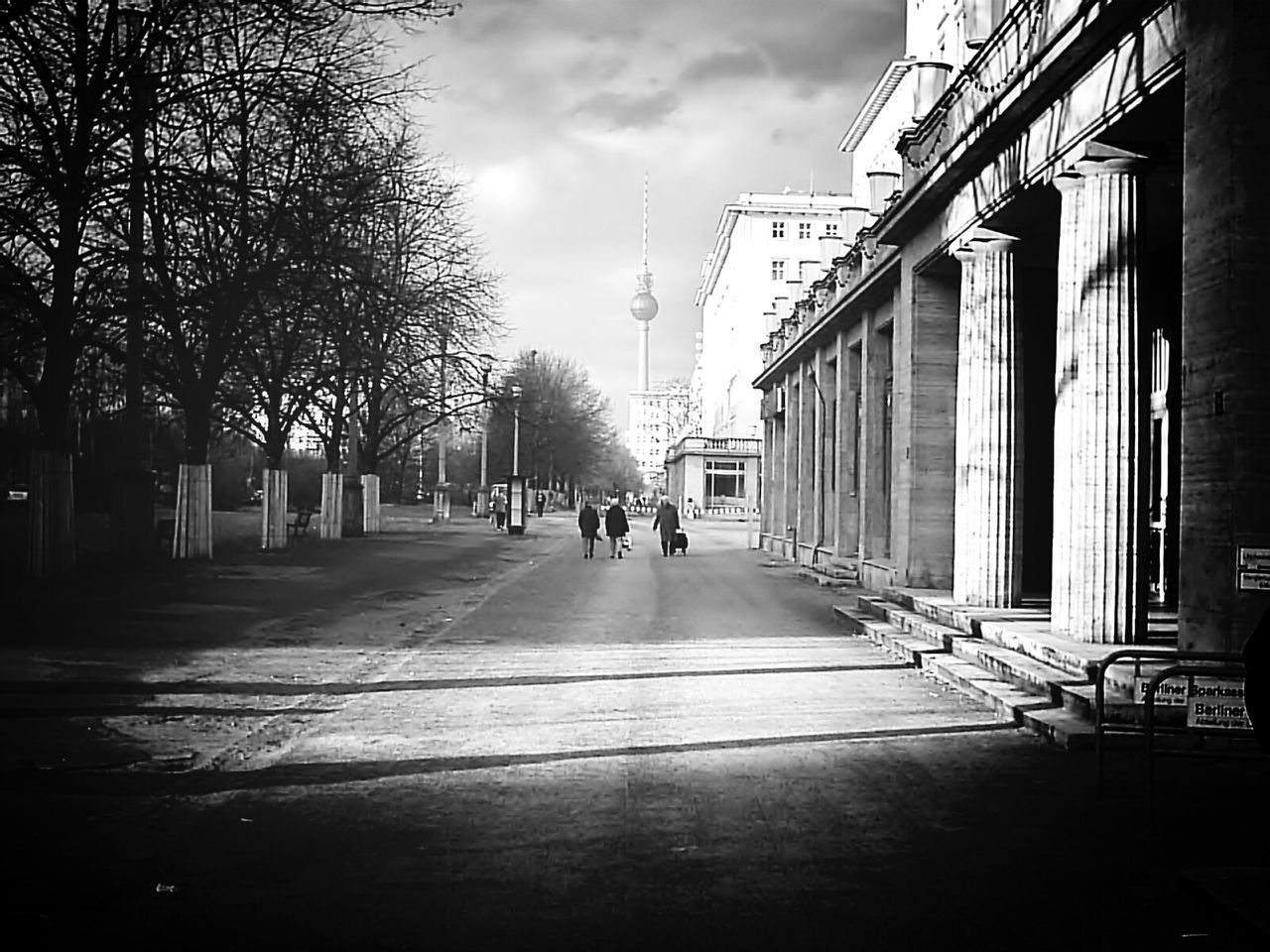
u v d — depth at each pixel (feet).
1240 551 29.35
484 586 83.05
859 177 184.24
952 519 65.05
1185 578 31.63
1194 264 31.63
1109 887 19.70
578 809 24.54
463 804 24.94
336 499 129.80
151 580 71.36
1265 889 18.94
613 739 32.12
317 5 60.95
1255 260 29.68
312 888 19.36
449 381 130.31
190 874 20.10
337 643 51.96
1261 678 16.85
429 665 45.78
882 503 84.12
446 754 30.12
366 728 33.50
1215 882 19.34
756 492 304.71
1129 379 40.29
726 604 72.69
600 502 328.70
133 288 68.28
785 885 19.66
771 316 152.56
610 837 22.48
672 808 24.68
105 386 98.99
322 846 21.79
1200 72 31.48
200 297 68.64
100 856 21.12
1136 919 18.15
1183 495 31.96
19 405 121.29
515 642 53.31
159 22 59.00
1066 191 42.57
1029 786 26.78
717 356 379.96
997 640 44.83
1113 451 40.14
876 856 21.39
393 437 239.30
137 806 24.70
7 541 98.37
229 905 18.45
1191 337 31.76
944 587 64.69
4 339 72.84
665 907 18.47
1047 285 64.28
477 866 20.62
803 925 17.72
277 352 106.63
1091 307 40.70
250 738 32.01
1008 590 53.42
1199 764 29.07
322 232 70.69
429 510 272.31
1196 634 31.14
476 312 115.96
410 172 100.48
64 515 65.36
